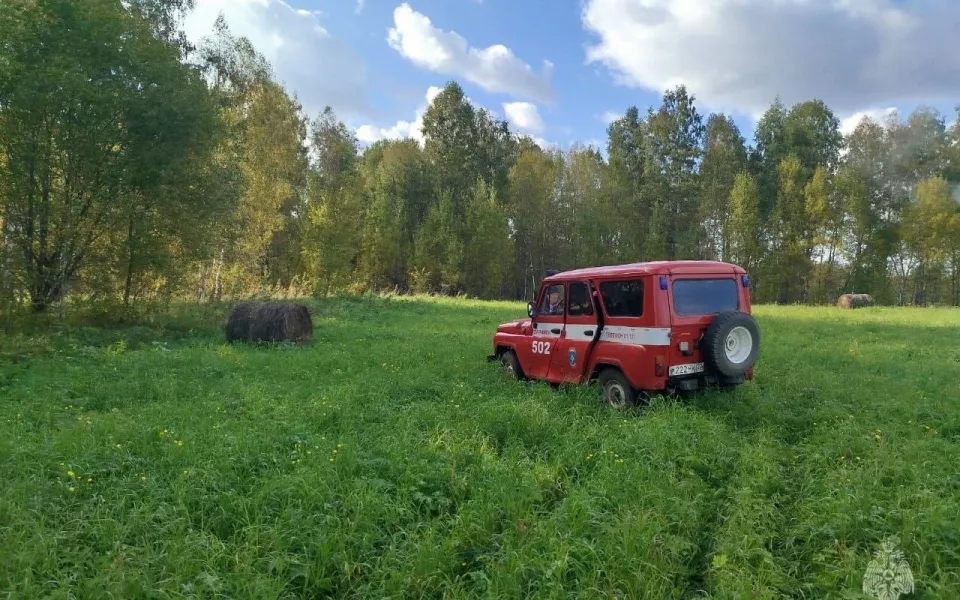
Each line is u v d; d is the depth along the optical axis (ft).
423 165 181.57
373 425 22.50
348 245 107.45
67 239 52.03
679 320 24.68
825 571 12.37
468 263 159.84
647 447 19.02
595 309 27.37
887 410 24.52
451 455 18.72
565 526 13.89
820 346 46.55
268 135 101.19
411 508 15.49
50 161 50.55
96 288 54.65
